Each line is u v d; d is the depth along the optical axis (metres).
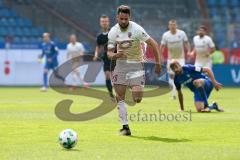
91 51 94.56
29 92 79.06
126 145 30.55
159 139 32.88
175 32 65.75
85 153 27.84
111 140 32.41
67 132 29.16
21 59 96.25
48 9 105.81
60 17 105.06
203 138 33.34
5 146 29.94
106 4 104.69
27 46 96.50
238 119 43.53
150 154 27.66
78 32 104.06
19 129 37.00
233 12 114.38
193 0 110.25
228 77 100.69
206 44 70.00
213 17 114.19
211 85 50.22
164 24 102.38
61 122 41.25
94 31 102.88
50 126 38.72
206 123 40.75
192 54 66.25
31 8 106.69
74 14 104.69
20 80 96.38
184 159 26.31
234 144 31.03
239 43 101.69
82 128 37.75
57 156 26.92
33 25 106.19
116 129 37.31
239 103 60.75
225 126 39.03
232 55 101.38
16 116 45.41
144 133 35.41
